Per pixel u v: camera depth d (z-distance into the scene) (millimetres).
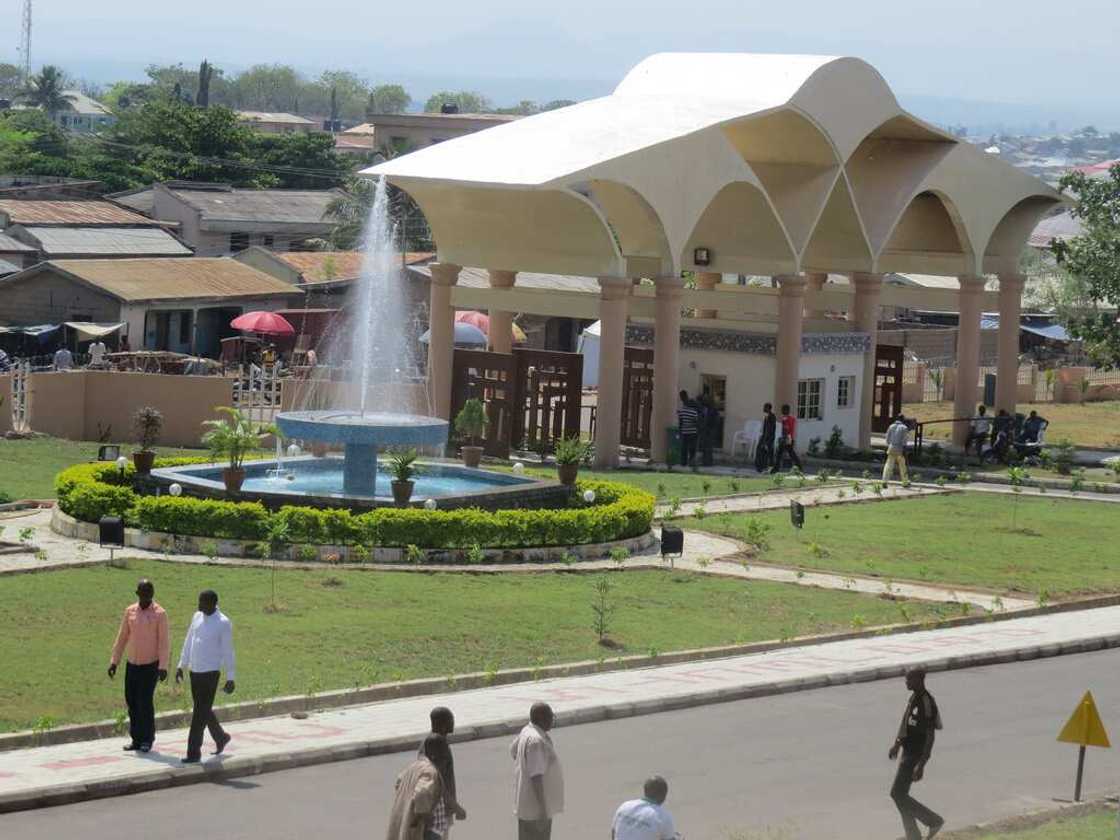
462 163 43250
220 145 117125
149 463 32562
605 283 44094
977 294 52312
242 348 66625
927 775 18312
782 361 47188
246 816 15508
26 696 19344
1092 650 26297
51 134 126812
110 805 15773
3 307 66062
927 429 57312
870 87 47719
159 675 17547
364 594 26062
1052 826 16047
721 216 47750
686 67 49031
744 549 32438
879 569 31375
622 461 46156
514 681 21906
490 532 29703
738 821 16078
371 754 18000
